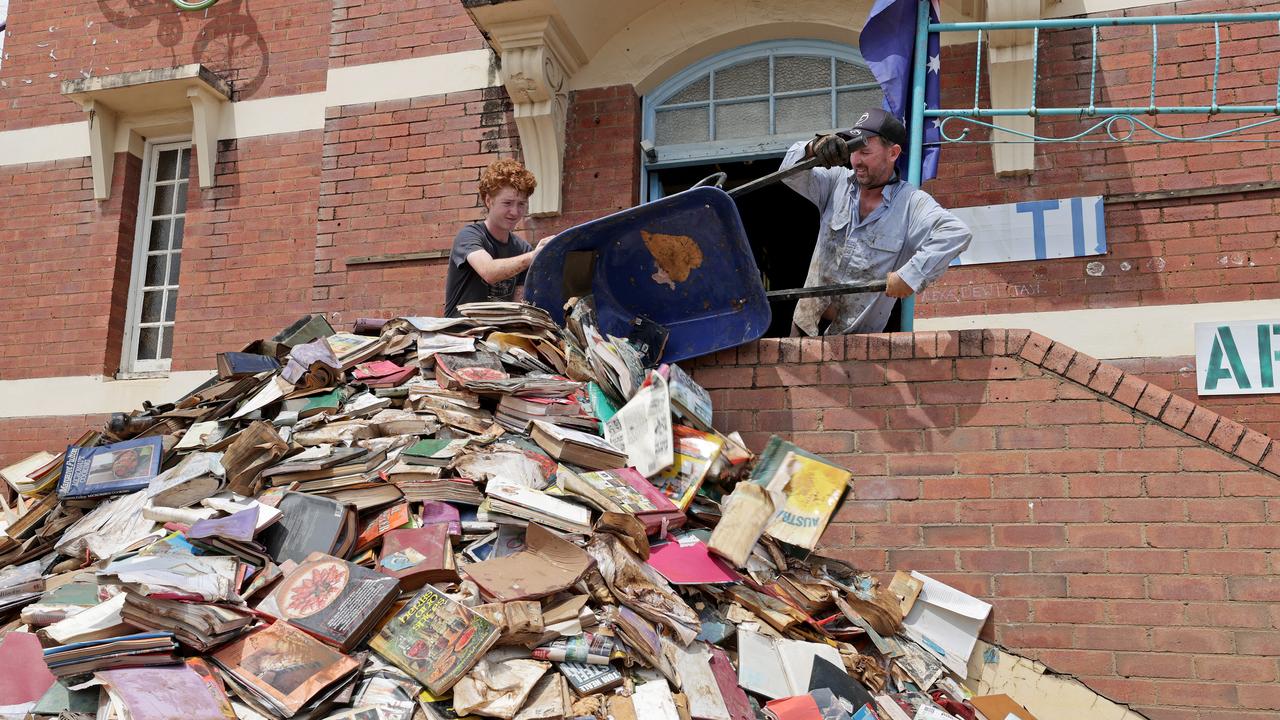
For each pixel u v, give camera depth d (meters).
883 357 4.43
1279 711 3.74
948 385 4.33
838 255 4.71
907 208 4.55
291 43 8.22
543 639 3.02
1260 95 5.85
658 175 7.24
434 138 7.43
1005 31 6.04
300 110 8.09
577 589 3.23
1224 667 3.83
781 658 3.53
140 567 2.99
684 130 7.12
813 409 4.46
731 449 4.23
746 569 3.83
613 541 3.48
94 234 8.46
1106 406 4.15
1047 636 4.00
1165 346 5.70
